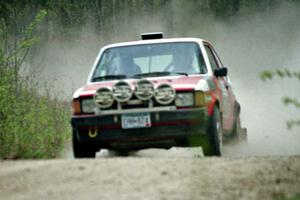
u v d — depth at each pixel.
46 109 32.19
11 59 31.98
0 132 26.70
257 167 18.17
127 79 26.38
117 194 15.91
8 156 25.52
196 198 15.18
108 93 24.27
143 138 24.27
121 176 17.50
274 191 15.59
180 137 24.17
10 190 17.03
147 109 24.09
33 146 26.62
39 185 17.23
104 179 17.30
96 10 115.31
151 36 28.89
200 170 17.94
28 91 32.53
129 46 27.48
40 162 20.52
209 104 24.70
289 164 18.56
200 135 24.36
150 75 26.38
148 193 15.80
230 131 29.50
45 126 30.03
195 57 26.89
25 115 29.08
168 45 27.28
